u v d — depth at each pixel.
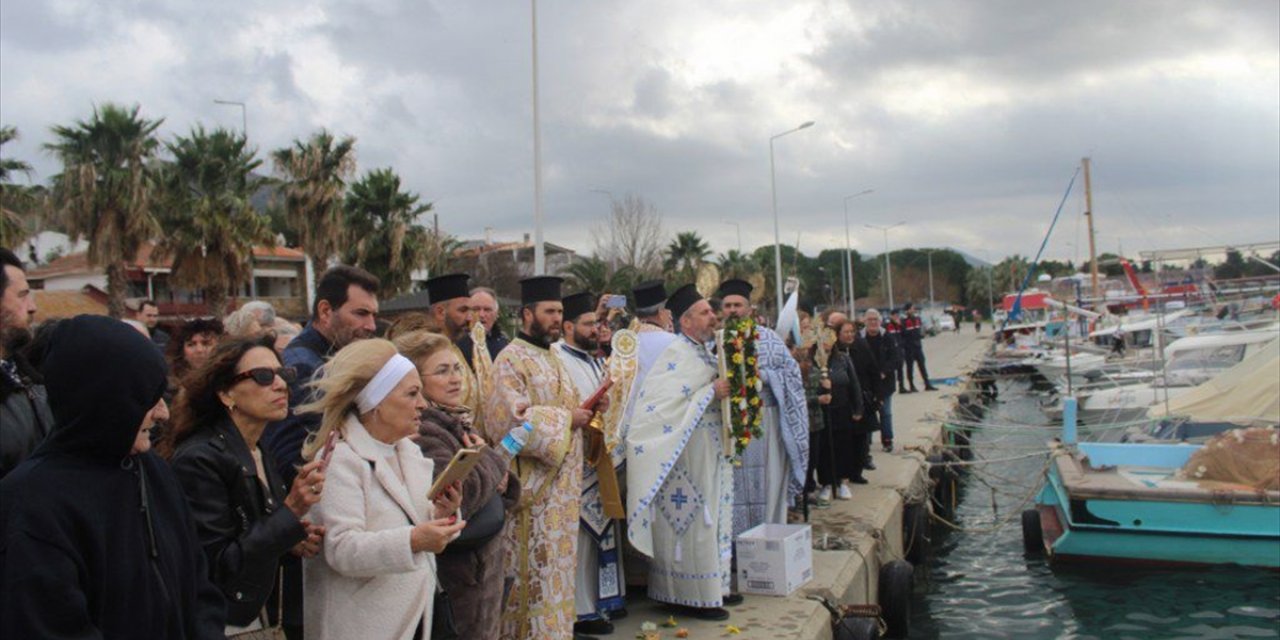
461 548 4.23
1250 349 19.92
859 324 15.01
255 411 3.57
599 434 6.34
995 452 20.20
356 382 3.76
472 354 6.11
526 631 5.42
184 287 27.42
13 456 3.40
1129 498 11.05
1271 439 11.12
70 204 24.89
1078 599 10.46
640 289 8.66
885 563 9.50
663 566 6.83
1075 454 12.72
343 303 4.65
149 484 2.81
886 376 14.94
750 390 6.81
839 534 9.33
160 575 2.71
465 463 3.73
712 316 7.00
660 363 6.99
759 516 8.12
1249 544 10.72
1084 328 39.12
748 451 8.10
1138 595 10.48
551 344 6.11
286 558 3.93
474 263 49.38
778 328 10.43
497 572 4.43
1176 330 25.80
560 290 6.03
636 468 6.68
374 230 31.77
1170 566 11.07
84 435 2.61
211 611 2.96
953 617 10.16
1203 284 33.34
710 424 6.88
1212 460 11.29
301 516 3.38
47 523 2.48
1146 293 36.44
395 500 3.78
